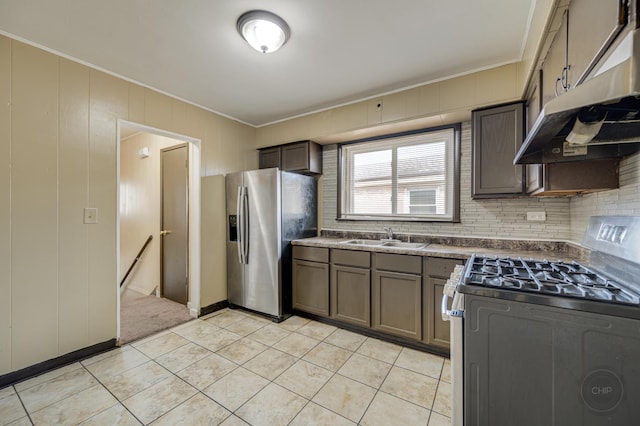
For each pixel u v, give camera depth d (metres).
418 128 3.05
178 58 2.28
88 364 2.20
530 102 2.11
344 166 3.64
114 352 2.39
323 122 3.37
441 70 2.47
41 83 2.09
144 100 2.72
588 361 1.00
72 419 1.62
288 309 3.22
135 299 3.84
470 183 2.76
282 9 1.73
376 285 2.63
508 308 1.11
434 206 3.08
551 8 1.33
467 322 1.18
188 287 3.54
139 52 2.19
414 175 3.20
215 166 3.43
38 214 2.08
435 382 1.99
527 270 1.45
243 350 2.43
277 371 2.11
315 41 2.06
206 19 1.81
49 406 1.73
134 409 1.71
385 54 2.23
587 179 1.65
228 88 2.82
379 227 3.33
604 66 0.84
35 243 2.06
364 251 2.70
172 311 3.36
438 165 3.05
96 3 1.66
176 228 3.69
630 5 0.78
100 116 2.41
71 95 2.24
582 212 2.07
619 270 1.31
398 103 2.85
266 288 3.15
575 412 1.02
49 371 2.10
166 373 2.08
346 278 2.82
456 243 2.81
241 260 3.31
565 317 1.03
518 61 2.27
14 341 1.97
